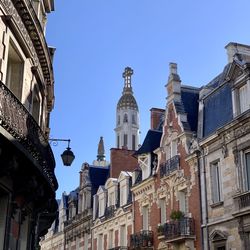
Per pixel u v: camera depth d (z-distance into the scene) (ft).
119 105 336.90
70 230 177.06
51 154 63.82
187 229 86.17
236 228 74.43
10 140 43.09
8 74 56.85
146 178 110.11
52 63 75.66
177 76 103.19
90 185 162.20
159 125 122.21
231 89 81.66
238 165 76.23
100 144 229.04
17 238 55.06
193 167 89.86
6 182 48.96
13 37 53.11
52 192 62.54
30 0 56.70
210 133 86.43
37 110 68.23
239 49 90.89
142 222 111.96
